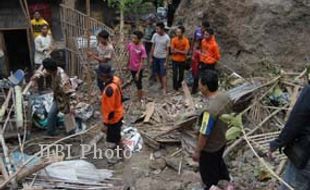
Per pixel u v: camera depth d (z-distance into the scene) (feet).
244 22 39.73
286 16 37.83
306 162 14.35
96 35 38.81
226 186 20.02
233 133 14.80
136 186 22.49
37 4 49.67
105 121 25.22
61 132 29.68
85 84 37.65
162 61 36.78
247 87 28.99
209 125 17.85
